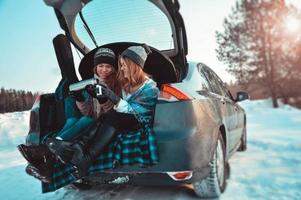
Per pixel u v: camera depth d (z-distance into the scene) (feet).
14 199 11.10
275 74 72.54
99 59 8.97
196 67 10.42
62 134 7.89
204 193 9.52
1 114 42.06
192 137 7.82
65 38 9.43
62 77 9.66
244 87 76.54
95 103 8.99
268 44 72.54
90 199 10.44
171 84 8.39
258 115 49.01
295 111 55.31
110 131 7.81
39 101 9.85
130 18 10.05
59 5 9.80
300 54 70.95
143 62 8.41
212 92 10.88
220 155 9.99
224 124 10.52
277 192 10.14
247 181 11.46
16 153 22.11
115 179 8.24
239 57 74.33
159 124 7.93
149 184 8.16
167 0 8.61
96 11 10.08
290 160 14.61
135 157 7.78
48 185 8.80
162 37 10.12
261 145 19.36
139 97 8.22
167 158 7.71
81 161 7.42
